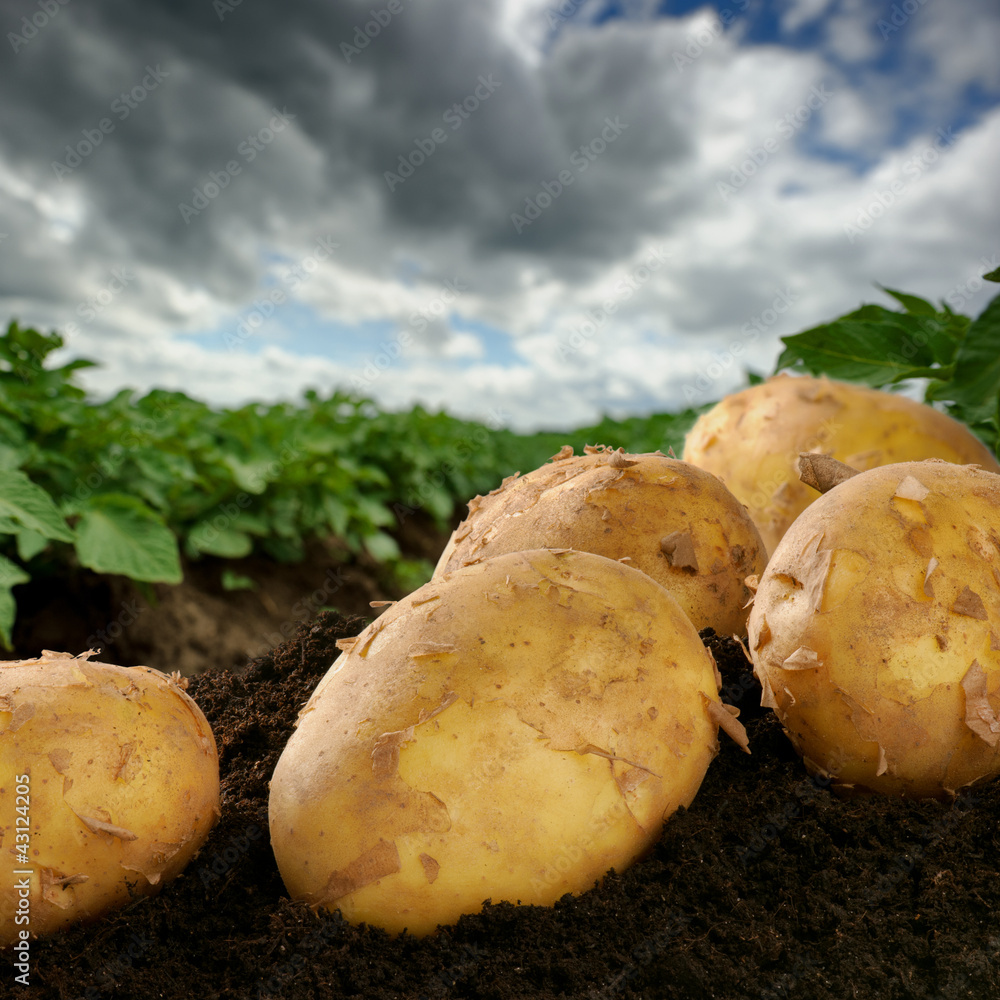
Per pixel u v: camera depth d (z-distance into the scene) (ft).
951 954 0.40
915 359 0.93
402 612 0.48
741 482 0.82
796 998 0.39
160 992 0.40
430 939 0.41
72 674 0.46
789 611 0.49
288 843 0.43
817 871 0.45
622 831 0.43
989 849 0.46
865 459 0.77
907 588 0.46
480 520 0.67
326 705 0.45
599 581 0.47
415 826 0.40
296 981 0.40
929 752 0.46
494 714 0.41
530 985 0.39
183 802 0.46
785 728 0.51
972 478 0.51
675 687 0.45
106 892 0.44
